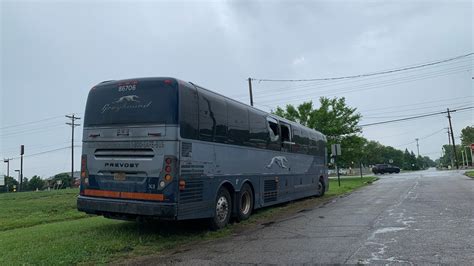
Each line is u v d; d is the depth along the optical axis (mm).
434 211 12367
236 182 11344
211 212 9922
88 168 9508
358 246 7703
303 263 6586
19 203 21500
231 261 6906
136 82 9234
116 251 7746
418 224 10000
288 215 13250
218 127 10445
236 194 11414
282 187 15094
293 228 10344
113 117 9336
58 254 7293
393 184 28859
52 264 6719
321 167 20656
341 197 19750
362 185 29531
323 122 40562
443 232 8805
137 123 9031
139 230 9938
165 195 8570
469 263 6242
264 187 13406
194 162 9250
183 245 8492
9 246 8195
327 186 21547
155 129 8828
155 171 8703
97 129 9508
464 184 24188
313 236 9016
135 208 8750
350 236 8773
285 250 7625
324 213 13312
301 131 17734
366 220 11102
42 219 14406
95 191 9352
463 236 8297
